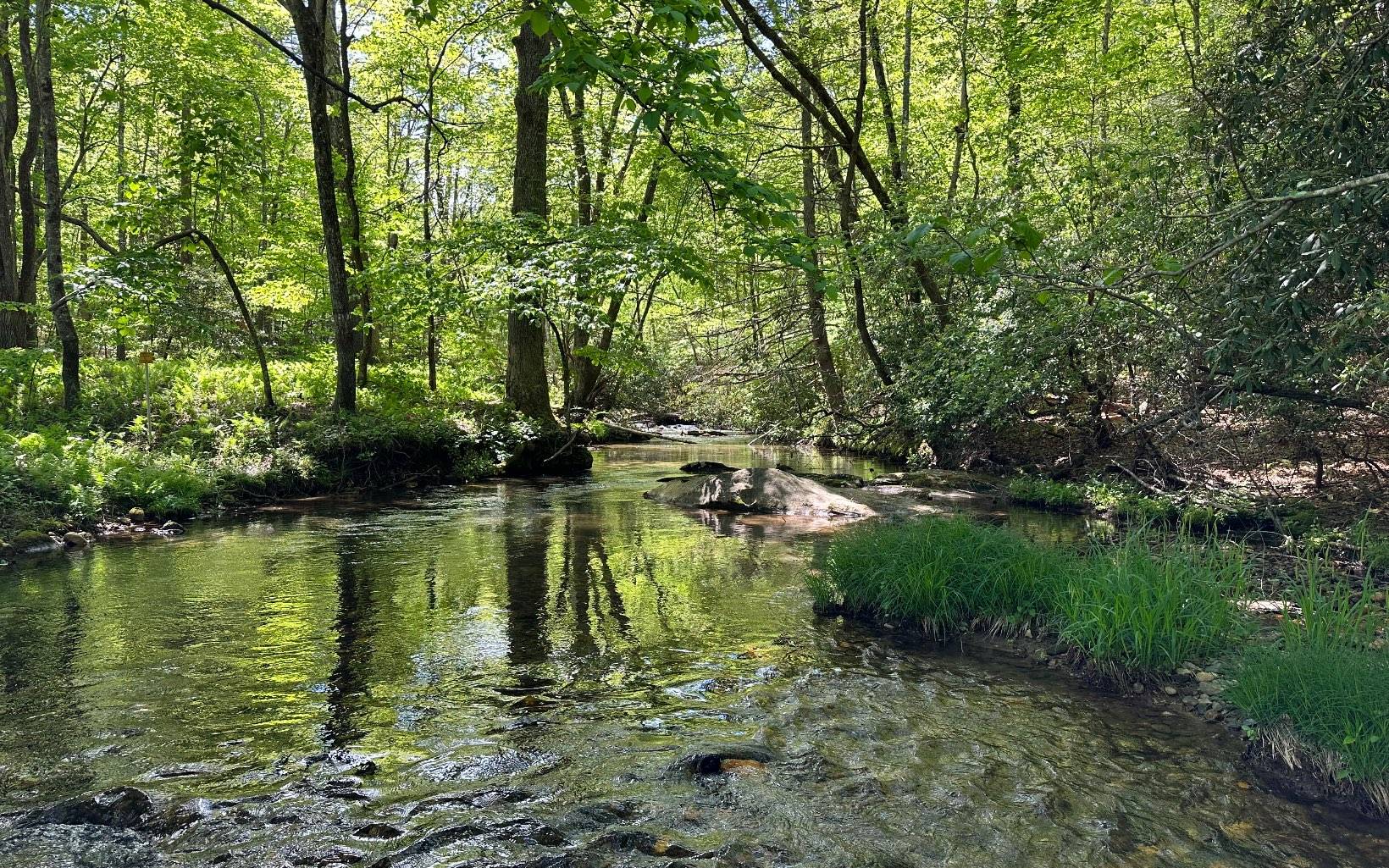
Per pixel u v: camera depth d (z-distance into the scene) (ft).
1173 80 48.44
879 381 62.95
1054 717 15.08
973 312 46.37
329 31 54.49
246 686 15.89
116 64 68.13
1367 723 12.55
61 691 15.46
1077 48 60.70
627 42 16.40
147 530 31.68
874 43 55.93
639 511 37.63
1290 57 24.70
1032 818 11.49
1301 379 26.73
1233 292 22.98
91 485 32.27
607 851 10.40
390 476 45.03
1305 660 14.03
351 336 46.60
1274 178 24.88
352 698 15.39
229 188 44.32
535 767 12.66
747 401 78.79
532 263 41.52
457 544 29.94
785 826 11.12
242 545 29.19
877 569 21.50
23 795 11.53
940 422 51.55
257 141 47.60
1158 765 13.23
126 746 13.17
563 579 24.76
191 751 13.03
